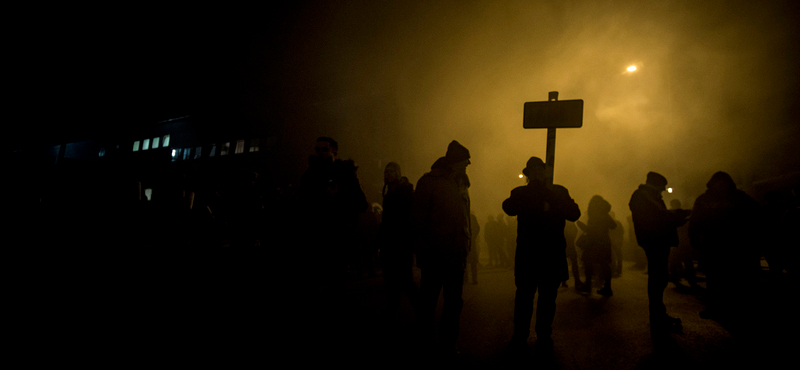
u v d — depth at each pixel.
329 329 4.24
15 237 9.05
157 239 9.45
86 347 3.60
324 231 4.00
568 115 4.71
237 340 3.96
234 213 8.00
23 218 9.30
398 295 4.90
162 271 8.03
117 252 9.05
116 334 4.02
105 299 5.52
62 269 7.79
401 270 4.87
